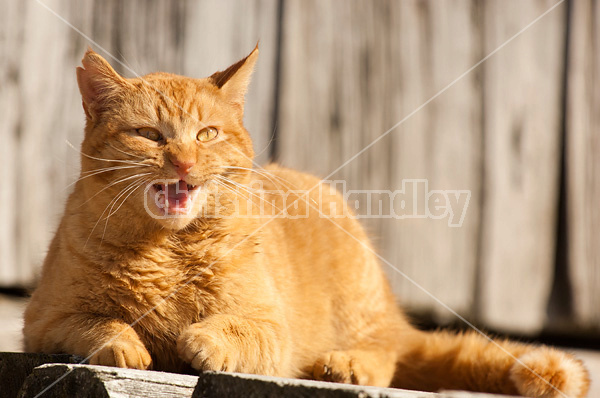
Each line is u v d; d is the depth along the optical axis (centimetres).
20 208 710
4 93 707
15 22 709
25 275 707
